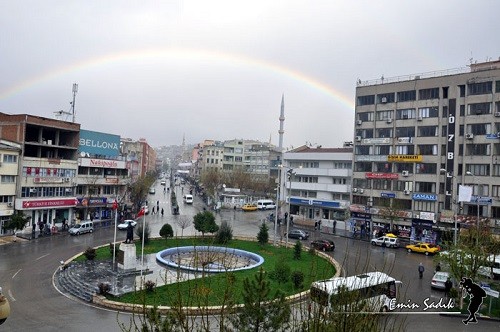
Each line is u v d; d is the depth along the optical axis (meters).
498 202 53.44
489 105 55.31
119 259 34.62
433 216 58.44
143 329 11.21
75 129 64.06
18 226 48.88
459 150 57.41
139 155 138.88
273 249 46.66
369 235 63.41
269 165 133.50
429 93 61.47
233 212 88.19
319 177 75.94
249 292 13.13
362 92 68.88
